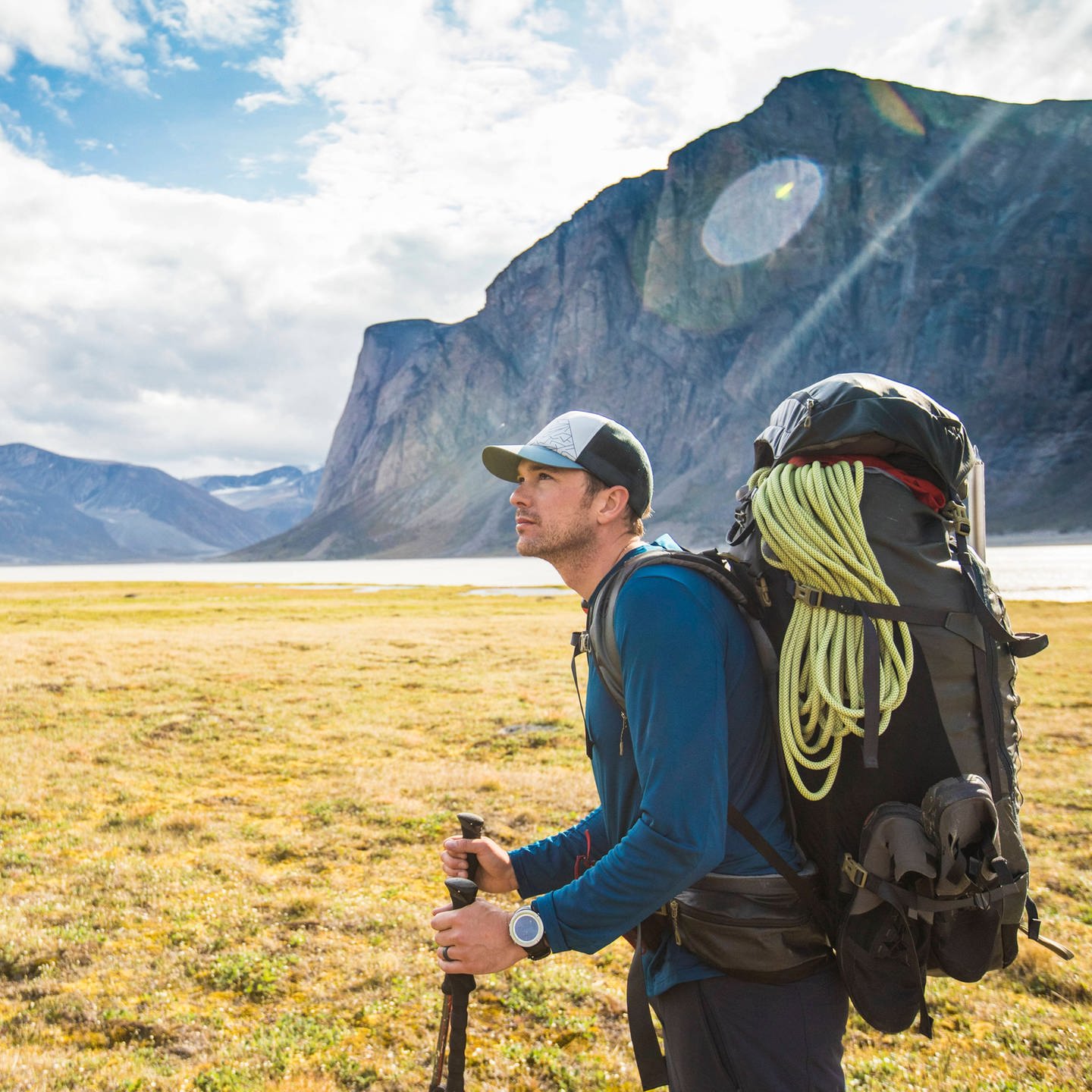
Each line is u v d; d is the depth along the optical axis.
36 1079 5.05
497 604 58.84
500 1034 5.70
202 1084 5.08
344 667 24.75
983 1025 5.77
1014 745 2.20
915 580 2.06
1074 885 8.23
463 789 11.94
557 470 2.46
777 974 2.20
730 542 2.47
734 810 2.18
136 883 8.35
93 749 14.45
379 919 7.48
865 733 2.02
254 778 12.78
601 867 2.10
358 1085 5.12
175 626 40.62
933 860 1.98
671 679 2.06
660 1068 2.56
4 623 42.81
